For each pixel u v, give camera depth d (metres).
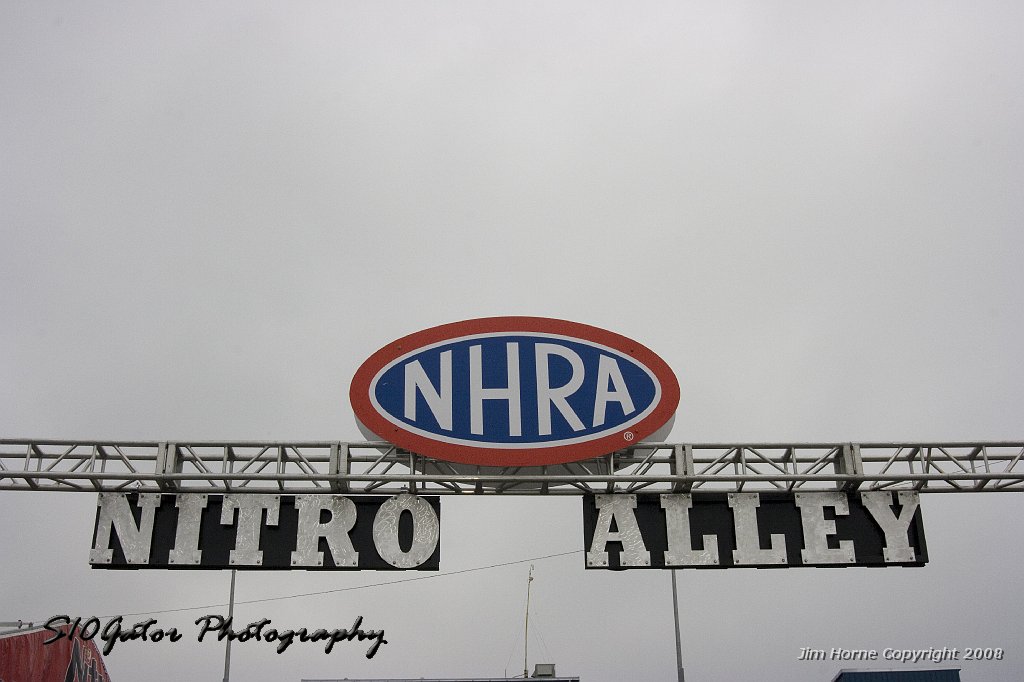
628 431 18.80
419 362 19.09
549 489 19.30
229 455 19.28
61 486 19.14
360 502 19.03
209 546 18.75
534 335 19.28
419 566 18.69
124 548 18.69
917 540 19.02
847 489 19.31
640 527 19.02
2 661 23.62
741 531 18.98
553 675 38.69
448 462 18.66
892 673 38.84
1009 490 19.62
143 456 19.19
